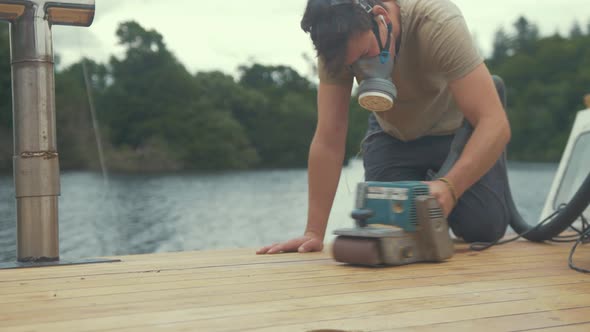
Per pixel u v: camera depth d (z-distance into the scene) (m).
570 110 48.03
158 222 12.57
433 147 2.40
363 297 1.24
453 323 1.02
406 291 1.31
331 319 1.05
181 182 29.56
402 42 1.96
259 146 39.91
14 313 1.10
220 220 14.53
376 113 2.39
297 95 40.72
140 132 38.53
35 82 1.82
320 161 2.12
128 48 38.97
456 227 2.40
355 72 1.77
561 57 49.03
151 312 1.11
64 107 19.06
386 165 2.51
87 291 1.32
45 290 1.34
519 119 48.78
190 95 39.75
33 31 1.81
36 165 1.83
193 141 39.19
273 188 26.81
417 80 2.10
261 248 2.11
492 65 51.50
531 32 51.56
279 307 1.15
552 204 3.25
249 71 40.72
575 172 3.22
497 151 1.86
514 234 2.70
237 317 1.06
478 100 1.88
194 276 1.54
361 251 1.67
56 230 1.87
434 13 1.90
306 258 1.90
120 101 38.53
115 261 1.89
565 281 1.42
